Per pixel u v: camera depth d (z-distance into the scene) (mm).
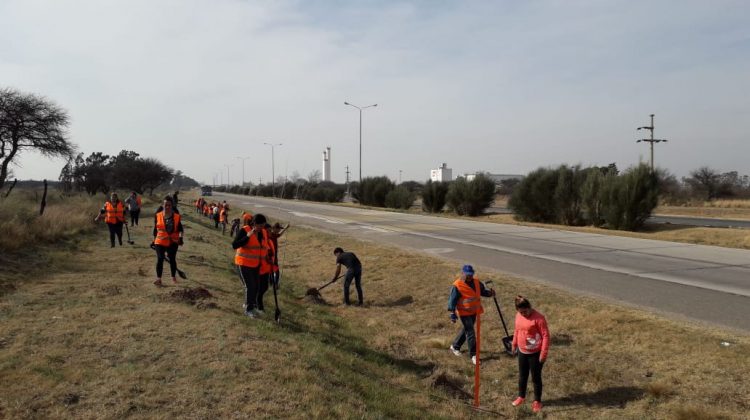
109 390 4773
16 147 36031
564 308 9266
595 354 7391
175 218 9742
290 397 4926
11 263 10727
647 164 25766
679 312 8828
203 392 4867
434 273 12742
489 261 14625
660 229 25000
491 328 8859
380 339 8539
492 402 6367
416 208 48844
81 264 11766
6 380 4859
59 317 7082
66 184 59781
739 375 6199
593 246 17859
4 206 15891
